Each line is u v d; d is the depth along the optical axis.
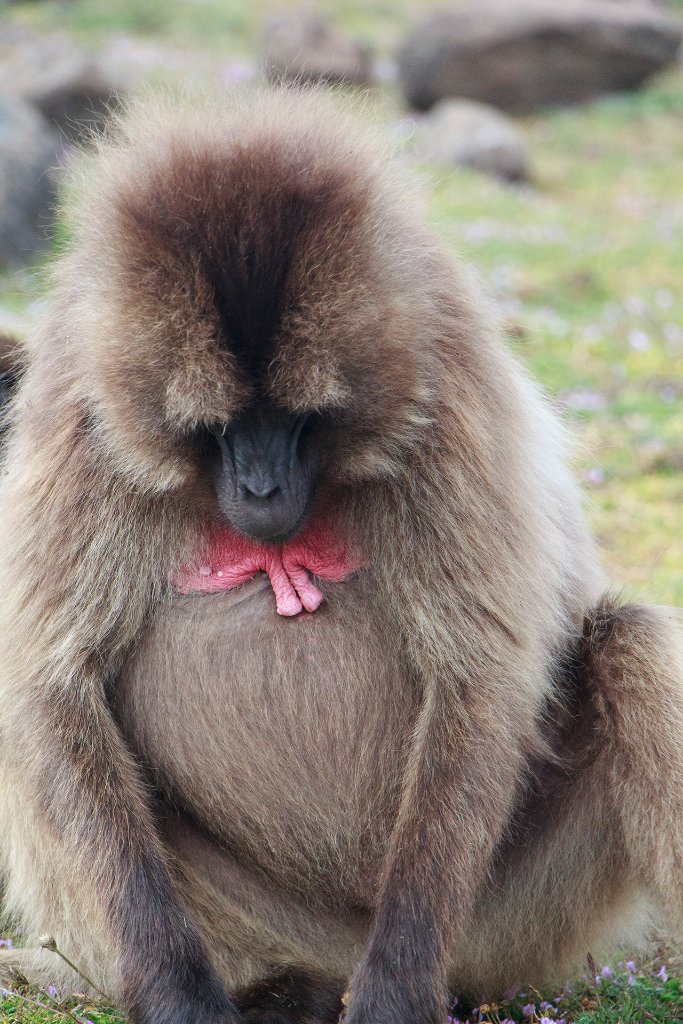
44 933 8.73
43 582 7.95
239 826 8.35
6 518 8.21
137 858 7.94
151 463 7.49
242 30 61.09
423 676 8.32
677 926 8.69
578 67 55.00
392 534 8.07
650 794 8.52
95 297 7.45
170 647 8.22
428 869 7.88
